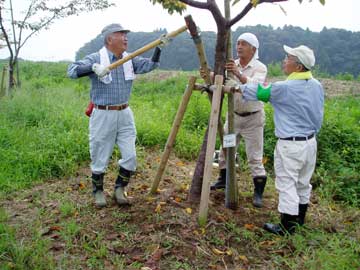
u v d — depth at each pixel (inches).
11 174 220.7
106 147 181.2
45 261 142.5
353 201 217.0
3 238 155.1
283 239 162.6
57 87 523.8
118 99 175.5
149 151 280.2
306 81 161.8
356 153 258.1
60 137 264.4
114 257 146.0
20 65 879.7
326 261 145.6
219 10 164.9
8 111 325.7
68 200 193.9
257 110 189.3
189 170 249.8
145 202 185.6
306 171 169.5
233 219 175.2
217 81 164.4
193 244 152.9
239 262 147.3
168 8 185.0
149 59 178.1
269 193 215.6
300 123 161.6
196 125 333.7
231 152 176.1
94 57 171.8
